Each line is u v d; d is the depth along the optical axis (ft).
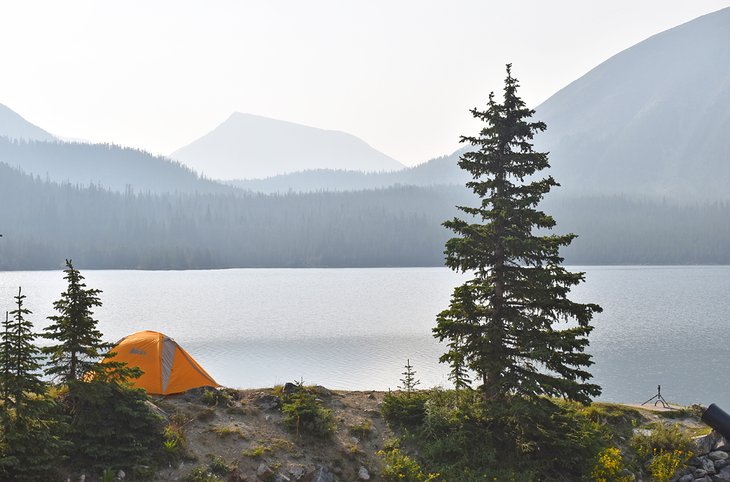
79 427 57.21
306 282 593.42
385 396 75.77
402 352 189.06
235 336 223.92
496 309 70.03
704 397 140.46
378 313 309.83
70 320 58.49
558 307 67.36
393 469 65.10
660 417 81.35
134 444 58.13
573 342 66.90
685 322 274.57
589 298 402.11
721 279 635.25
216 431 64.49
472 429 69.15
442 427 69.62
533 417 67.15
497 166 70.49
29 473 51.96
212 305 350.43
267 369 161.79
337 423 70.44
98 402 57.57
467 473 65.36
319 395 76.28
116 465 56.13
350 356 182.39
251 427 66.85
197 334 229.86
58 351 57.77
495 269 70.03
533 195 69.97
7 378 51.70
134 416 59.06
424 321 272.92
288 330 241.76
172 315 295.07
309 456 64.39
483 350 67.21
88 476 54.85
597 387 67.10
